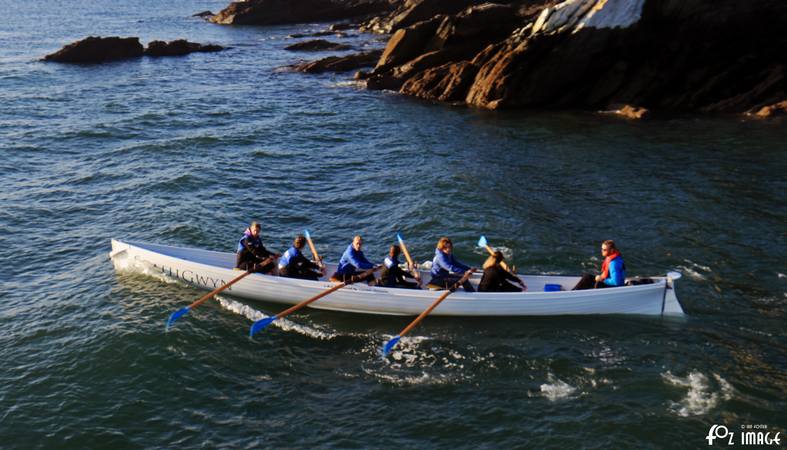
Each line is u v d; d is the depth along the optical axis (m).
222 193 21.56
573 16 32.91
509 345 13.18
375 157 25.59
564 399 11.45
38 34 64.06
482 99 33.94
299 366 12.58
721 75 32.31
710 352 12.74
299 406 11.40
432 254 17.08
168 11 91.31
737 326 13.63
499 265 14.15
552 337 13.42
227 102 34.94
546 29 33.38
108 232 18.58
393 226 18.88
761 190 21.08
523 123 30.53
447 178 22.58
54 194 21.39
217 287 15.28
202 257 15.93
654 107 32.88
